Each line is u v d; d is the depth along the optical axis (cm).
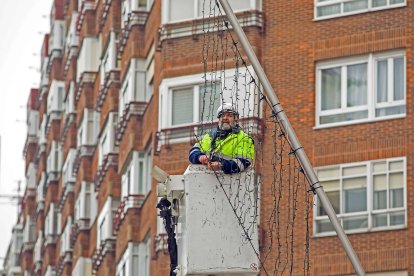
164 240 6219
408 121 5847
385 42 5956
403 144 5834
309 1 6075
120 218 7156
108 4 8131
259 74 3294
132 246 6931
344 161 5894
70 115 9444
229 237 3250
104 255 7662
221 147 3266
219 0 3291
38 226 11106
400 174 5812
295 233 5756
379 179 5841
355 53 5981
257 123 5578
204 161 3256
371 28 5988
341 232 3328
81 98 8938
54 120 10594
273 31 6088
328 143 5925
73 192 9306
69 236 9200
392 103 5897
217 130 3281
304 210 5738
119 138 7288
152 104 6625
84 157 8725
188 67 6219
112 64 7962
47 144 10925
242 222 3250
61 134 10262
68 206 9288
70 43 9719
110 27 8056
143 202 6912
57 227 10181
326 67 6009
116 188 7731
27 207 12338
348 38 6000
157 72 6438
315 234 5769
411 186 5781
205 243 3247
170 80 6244
